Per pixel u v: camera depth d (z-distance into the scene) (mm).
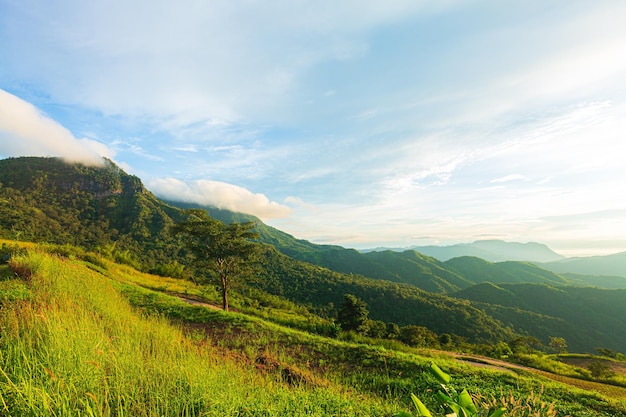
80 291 10352
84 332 5281
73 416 3111
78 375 3844
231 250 25359
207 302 28469
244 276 27422
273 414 4301
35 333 4852
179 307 16438
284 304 55938
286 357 10930
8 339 4469
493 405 2922
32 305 6668
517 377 11508
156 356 5703
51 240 85125
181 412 3859
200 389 4441
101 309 9086
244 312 26906
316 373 9164
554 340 81875
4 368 3691
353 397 6613
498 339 83875
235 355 9203
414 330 45844
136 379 4297
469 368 11875
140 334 7109
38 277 10117
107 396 3637
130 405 3771
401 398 8305
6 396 3143
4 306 6133
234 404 4297
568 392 10539
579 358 40625
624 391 16750
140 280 31938
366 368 11109
